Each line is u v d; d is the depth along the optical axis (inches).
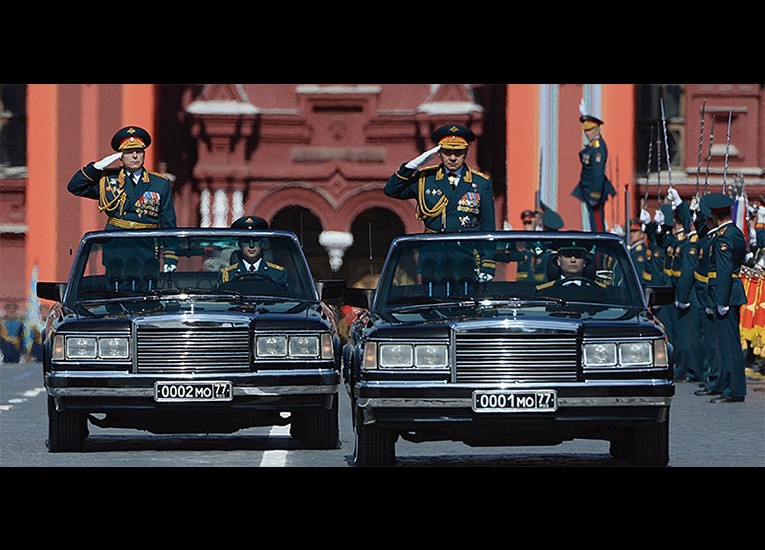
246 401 1598.2
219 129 4852.4
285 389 1604.3
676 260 2903.5
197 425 1620.3
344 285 1755.7
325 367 1620.3
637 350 1429.6
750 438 1817.2
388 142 4945.9
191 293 1702.8
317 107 4940.9
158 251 1738.4
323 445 1673.2
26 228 4623.5
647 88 4685.0
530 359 1417.3
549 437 1437.0
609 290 1541.6
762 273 2938.0
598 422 1423.5
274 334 1611.7
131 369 1590.8
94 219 4333.2
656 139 4653.1
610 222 4202.8
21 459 1571.1
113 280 1724.9
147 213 1909.4
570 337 1419.8
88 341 1596.9
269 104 4933.6
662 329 1448.1
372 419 1428.4
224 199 4872.0
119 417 1628.9
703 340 2810.0
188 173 4918.8
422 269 1555.1
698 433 1878.7
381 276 1566.2
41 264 4320.9
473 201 1785.2
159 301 1675.7
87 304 1675.7
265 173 4896.7
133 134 1909.4
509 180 4274.1
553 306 1497.3
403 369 1422.2
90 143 4375.0
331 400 1625.2
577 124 4254.4
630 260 1557.6
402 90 4963.1
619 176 4247.0
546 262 1551.4
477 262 1556.3
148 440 1781.5
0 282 4623.5
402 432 1477.6
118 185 1911.9
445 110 4886.8
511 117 4281.5
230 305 1652.3
